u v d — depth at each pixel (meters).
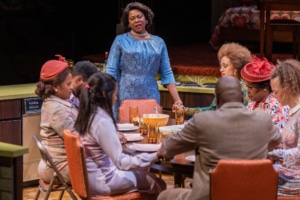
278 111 4.57
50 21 7.91
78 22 8.26
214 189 3.78
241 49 5.27
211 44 9.41
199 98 7.01
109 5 8.65
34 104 6.65
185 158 4.28
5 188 4.18
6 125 6.49
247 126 3.86
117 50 6.27
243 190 3.80
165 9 10.02
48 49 7.90
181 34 10.44
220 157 3.84
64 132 4.41
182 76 7.40
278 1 7.64
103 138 4.33
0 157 4.17
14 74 7.55
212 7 10.84
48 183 4.94
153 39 6.32
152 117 5.06
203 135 3.85
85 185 4.32
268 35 7.82
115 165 4.29
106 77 4.44
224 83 3.92
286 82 4.24
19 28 7.58
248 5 9.36
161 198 4.16
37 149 6.73
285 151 4.22
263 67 4.69
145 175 4.59
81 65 5.28
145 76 6.28
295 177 4.26
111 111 4.43
